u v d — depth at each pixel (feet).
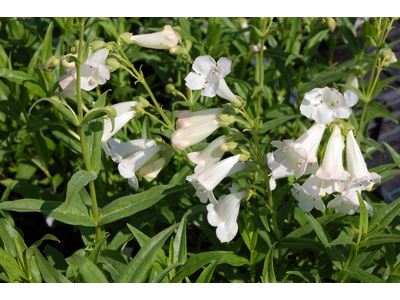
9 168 1.82
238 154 1.05
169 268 0.93
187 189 1.38
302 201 1.10
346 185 0.98
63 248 1.70
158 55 1.84
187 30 1.70
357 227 1.42
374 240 1.03
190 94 1.45
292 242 1.18
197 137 1.07
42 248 1.71
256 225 1.21
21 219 1.79
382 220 1.05
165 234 0.88
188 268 0.98
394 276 1.12
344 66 1.79
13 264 1.00
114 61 1.06
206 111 1.08
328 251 1.14
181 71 1.93
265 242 1.23
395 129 1.99
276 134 1.68
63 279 0.91
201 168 1.08
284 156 1.03
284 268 1.24
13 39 1.76
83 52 0.93
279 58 1.77
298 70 1.82
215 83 1.01
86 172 1.03
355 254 1.07
